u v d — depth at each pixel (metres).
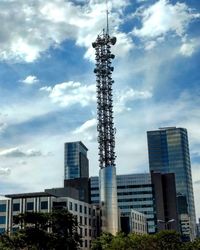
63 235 89.31
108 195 165.25
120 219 178.50
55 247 85.00
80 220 147.75
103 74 196.25
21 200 144.62
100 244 114.62
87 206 155.62
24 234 82.81
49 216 88.31
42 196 143.50
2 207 145.62
